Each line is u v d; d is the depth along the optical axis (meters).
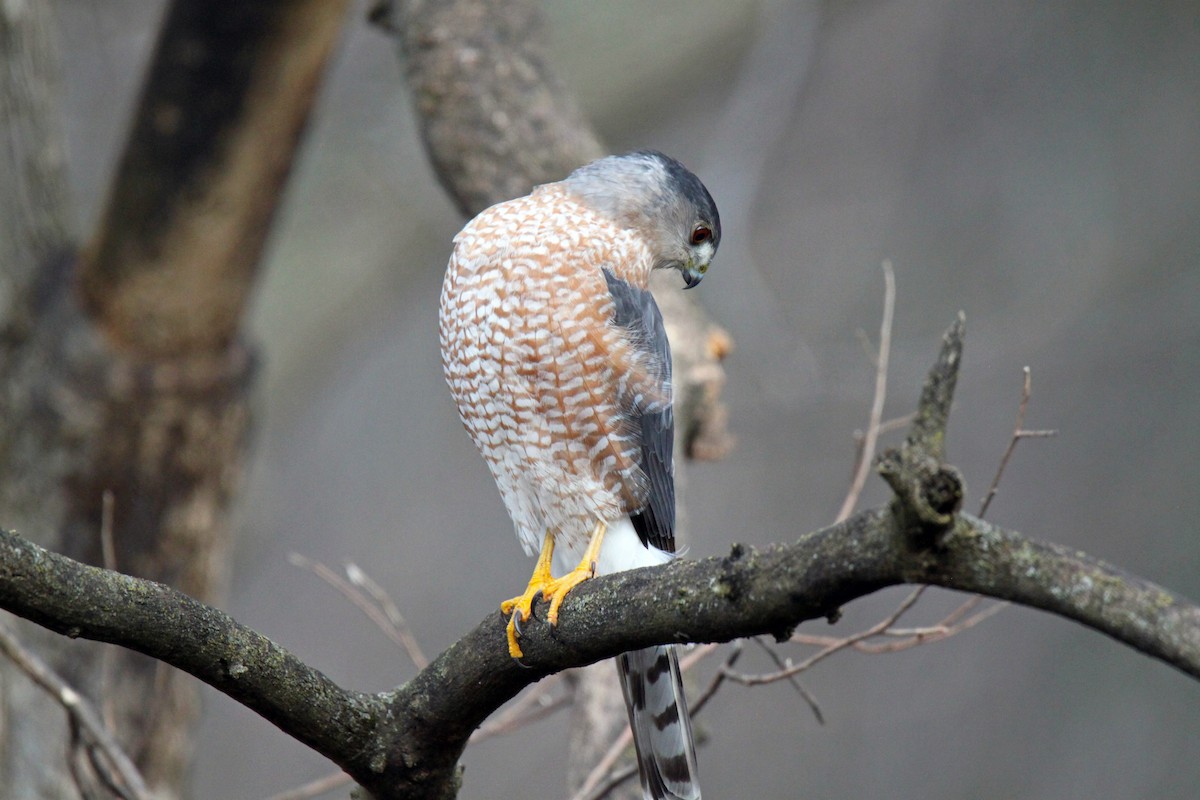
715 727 14.91
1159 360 15.72
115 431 8.61
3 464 8.55
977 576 3.66
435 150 8.95
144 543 8.79
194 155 8.53
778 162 17.22
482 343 6.14
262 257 8.89
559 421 6.14
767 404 13.74
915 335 16.08
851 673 15.09
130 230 8.56
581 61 14.55
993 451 15.71
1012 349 15.12
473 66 8.88
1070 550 3.61
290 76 8.55
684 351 8.11
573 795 7.02
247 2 8.34
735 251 12.40
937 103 17.28
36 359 8.61
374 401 16.84
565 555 6.48
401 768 5.05
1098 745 14.58
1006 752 14.66
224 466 9.01
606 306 6.12
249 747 14.65
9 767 7.95
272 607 15.88
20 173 8.68
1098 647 14.95
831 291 16.67
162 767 8.53
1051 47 16.95
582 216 6.39
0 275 8.57
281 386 13.12
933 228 16.83
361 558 16.20
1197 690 14.55
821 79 17.39
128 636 4.33
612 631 4.61
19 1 8.57
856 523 3.87
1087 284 15.73
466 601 16.19
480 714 5.04
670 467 6.45
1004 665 15.06
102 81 14.10
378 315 14.66
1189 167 16.19
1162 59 16.52
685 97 15.13
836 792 14.64
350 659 15.76
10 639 6.34
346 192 13.71
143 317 8.65
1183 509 15.16
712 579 4.21
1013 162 16.88
